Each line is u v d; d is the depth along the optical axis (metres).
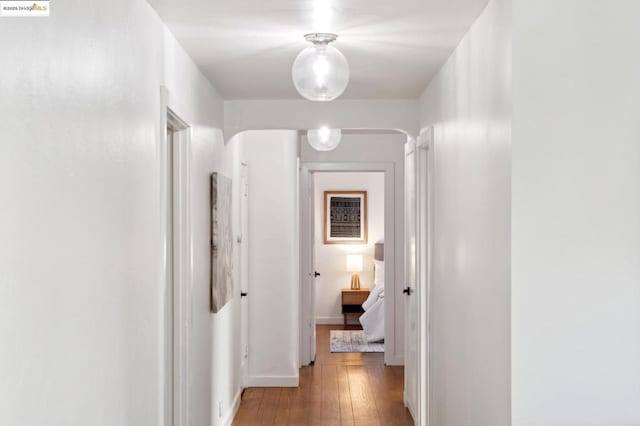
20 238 1.65
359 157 7.93
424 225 5.46
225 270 5.20
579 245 2.69
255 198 7.07
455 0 3.00
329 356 8.57
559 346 2.70
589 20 2.69
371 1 3.03
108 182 2.35
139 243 2.78
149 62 2.99
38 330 1.75
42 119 1.78
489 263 3.08
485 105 3.15
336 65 3.46
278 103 5.66
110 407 2.37
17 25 1.64
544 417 2.70
